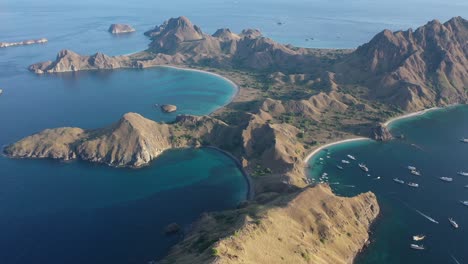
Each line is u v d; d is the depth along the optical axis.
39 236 185.25
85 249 176.38
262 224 160.25
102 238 184.00
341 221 184.12
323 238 172.00
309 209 182.88
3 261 169.12
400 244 183.88
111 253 174.00
